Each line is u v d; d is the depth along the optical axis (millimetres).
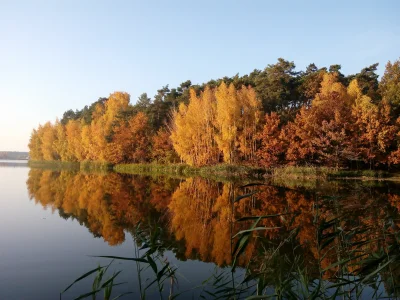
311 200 17312
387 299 5191
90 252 8227
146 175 38281
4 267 7020
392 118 33469
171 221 12117
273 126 34812
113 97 68562
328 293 5305
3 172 42438
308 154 33312
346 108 33688
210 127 41469
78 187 23938
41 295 5625
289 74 46938
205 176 35531
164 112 55594
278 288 3811
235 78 52938
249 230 3258
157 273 3551
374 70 48625
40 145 84125
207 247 8688
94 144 61438
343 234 4809
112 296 5566
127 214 13477
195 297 5527
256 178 31969
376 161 33344
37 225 11258
